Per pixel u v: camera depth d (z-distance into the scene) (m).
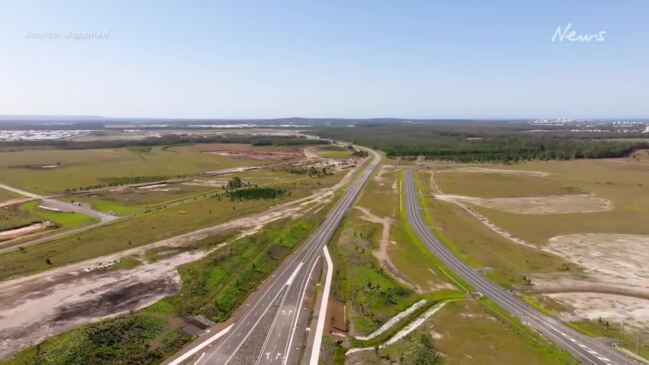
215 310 75.69
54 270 89.19
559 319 75.25
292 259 103.19
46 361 56.38
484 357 61.56
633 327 72.50
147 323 68.44
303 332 69.38
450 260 103.44
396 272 94.69
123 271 89.56
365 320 73.75
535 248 112.81
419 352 61.16
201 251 102.62
